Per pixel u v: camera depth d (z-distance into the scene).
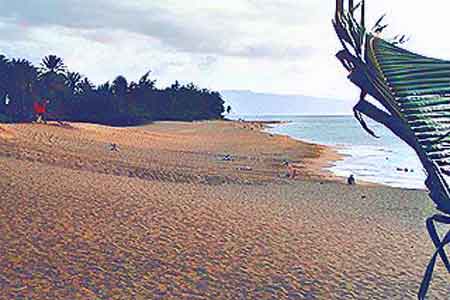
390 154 53.41
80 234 13.37
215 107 135.88
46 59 96.56
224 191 23.73
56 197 17.05
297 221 17.59
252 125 113.94
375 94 5.21
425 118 5.12
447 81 5.14
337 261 13.16
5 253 11.57
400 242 15.72
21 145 32.22
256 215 17.80
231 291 10.64
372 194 25.91
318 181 30.81
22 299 9.49
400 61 5.22
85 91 102.12
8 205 15.37
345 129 118.62
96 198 17.56
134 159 34.41
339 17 5.26
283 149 54.25
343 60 5.30
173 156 41.00
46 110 82.50
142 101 121.62
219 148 52.91
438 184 5.34
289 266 12.43
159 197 19.23
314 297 10.63
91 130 57.44
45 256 11.61
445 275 12.59
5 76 80.75
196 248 13.16
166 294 10.24
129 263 11.68
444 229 17.89
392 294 11.13
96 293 10.02
